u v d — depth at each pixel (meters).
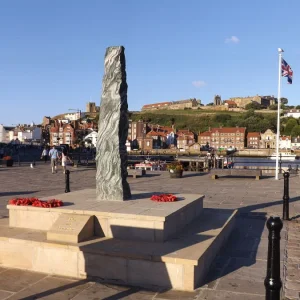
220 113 154.75
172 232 6.91
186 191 16.30
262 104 178.25
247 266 6.50
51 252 6.13
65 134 97.69
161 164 35.50
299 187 17.67
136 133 103.12
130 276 5.71
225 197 14.52
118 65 8.64
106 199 8.38
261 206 12.50
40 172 26.38
